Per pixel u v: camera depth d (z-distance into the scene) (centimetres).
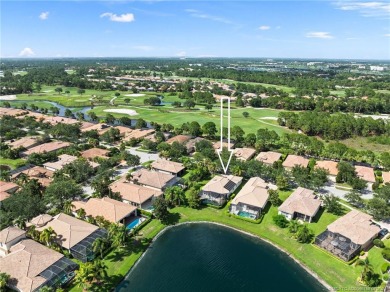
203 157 10850
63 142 13112
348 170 9675
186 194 8906
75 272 5594
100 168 9944
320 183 8850
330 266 6078
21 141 12850
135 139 13538
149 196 8450
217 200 8462
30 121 16012
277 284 5716
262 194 8356
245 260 6397
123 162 11294
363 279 5622
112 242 6406
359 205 8338
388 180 9650
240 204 8069
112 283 5616
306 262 6259
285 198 8656
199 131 14512
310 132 15212
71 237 6375
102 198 8025
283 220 7319
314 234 7056
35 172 9694
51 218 7081
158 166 10469
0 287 5119
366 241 6397
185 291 5522
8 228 6612
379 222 7531
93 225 6956
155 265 6191
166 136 14500
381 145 13725
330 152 11525
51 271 5550
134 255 6412
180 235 7256
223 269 6119
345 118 15612
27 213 7125
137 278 5816
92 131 14125
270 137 13138
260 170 9756
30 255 5694
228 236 7238
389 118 18525
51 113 19625
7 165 10881
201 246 6844
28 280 5259
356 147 13550
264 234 7212
